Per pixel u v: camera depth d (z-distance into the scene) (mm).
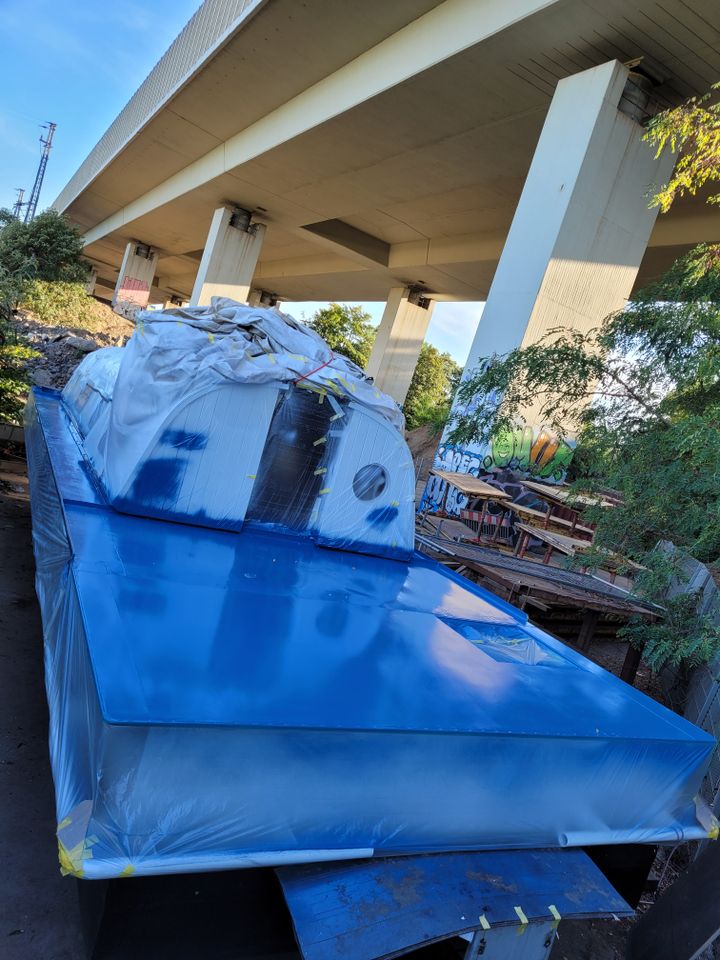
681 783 3012
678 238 17672
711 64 11906
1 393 10828
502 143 17469
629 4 10992
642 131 12789
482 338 13336
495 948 2365
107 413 5730
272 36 17406
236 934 2328
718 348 6379
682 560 6180
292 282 43281
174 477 4531
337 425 4988
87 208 46375
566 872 2670
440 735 2451
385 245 31312
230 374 4516
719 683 5070
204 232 37438
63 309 23875
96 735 2041
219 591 3547
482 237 25359
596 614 7125
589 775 2799
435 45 14445
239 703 2301
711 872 2936
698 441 5371
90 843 1954
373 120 18078
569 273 12641
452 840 2576
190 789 2082
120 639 2590
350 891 2268
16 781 3676
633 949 3209
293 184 25328
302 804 2270
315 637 3238
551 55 13039
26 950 2660
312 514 5102
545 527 10859
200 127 25094
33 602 6227
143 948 2184
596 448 7457
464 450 12820
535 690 3270
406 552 5430
